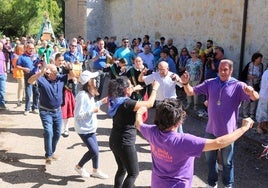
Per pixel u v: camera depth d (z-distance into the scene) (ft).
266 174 21.40
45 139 21.38
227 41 39.40
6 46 61.52
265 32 33.71
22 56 33.40
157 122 10.96
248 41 36.11
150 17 61.16
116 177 16.57
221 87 17.08
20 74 36.99
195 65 35.32
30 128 29.76
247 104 32.07
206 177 20.72
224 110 16.93
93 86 19.15
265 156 24.08
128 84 15.80
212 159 17.74
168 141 10.68
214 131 17.30
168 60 35.63
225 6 39.58
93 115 19.33
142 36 65.00
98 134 28.37
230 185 17.69
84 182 19.60
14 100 40.55
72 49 35.76
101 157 23.41
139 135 28.12
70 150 24.56
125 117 15.33
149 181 19.93
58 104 21.44
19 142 26.13
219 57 34.01
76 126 19.24
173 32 52.54
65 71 25.91
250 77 31.63
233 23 38.29
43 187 18.90
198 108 36.42
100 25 91.66
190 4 47.19
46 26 76.54
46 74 21.03
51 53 36.91
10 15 114.11
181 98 41.16
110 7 85.35
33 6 115.75
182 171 10.94
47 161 21.65
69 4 108.17
